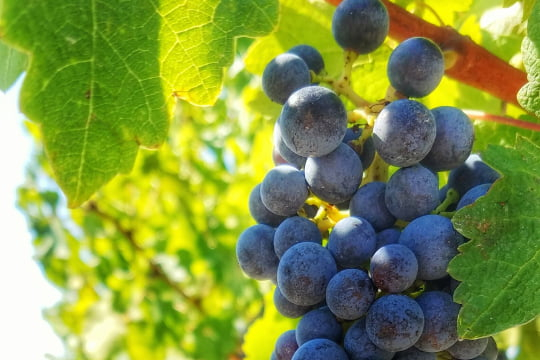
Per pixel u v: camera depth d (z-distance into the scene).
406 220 0.20
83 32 0.19
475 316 0.18
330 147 0.19
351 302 0.19
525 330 0.25
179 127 0.71
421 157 0.19
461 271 0.18
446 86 0.30
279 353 0.21
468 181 0.21
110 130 0.20
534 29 0.21
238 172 0.53
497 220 0.19
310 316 0.20
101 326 0.62
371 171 0.21
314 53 0.22
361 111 0.21
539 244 0.18
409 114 0.19
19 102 0.19
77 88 0.20
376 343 0.18
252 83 0.34
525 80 0.24
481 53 0.24
